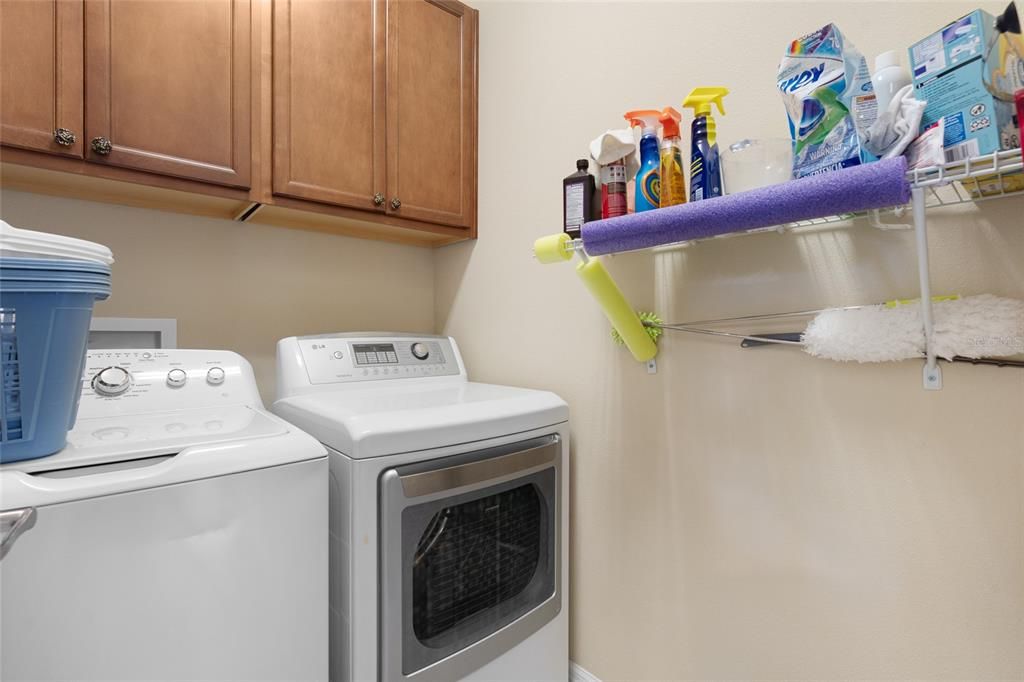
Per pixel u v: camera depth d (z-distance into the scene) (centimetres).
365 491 98
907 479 92
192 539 78
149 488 74
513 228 169
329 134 144
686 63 123
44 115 102
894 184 72
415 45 164
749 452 113
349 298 183
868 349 91
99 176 110
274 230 166
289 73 137
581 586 147
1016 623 82
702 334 121
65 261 75
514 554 126
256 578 84
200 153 122
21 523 64
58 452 78
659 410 129
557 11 155
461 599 114
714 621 118
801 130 88
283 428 98
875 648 96
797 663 106
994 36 71
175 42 119
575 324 150
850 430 99
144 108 114
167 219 146
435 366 164
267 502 85
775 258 108
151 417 106
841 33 94
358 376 145
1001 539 83
